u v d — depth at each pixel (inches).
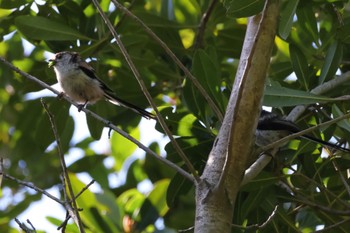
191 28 526.6
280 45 566.9
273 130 449.4
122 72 528.7
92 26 491.5
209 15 522.3
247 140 318.0
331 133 435.5
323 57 487.8
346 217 430.3
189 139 441.1
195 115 430.3
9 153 618.2
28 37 473.1
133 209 432.1
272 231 437.4
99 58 501.7
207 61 408.8
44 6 496.4
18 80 552.4
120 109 527.2
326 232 435.5
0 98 628.4
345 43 449.1
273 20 326.6
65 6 498.6
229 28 536.4
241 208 424.5
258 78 321.7
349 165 431.2
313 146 416.8
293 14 387.2
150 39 526.0
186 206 534.0
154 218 426.3
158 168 561.9
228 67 565.3
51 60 493.4
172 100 558.9
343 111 432.8
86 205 397.4
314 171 429.7
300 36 511.8
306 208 450.9
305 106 443.8
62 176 343.3
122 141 575.2
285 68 508.4
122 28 490.6
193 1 532.7
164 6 563.2
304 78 448.1
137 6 548.1
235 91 329.7
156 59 535.2
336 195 430.3
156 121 445.1
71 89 488.7
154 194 434.0
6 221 528.7
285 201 435.5
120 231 399.9
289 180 470.0
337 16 480.4
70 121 561.6
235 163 315.3
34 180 614.5
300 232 428.1
